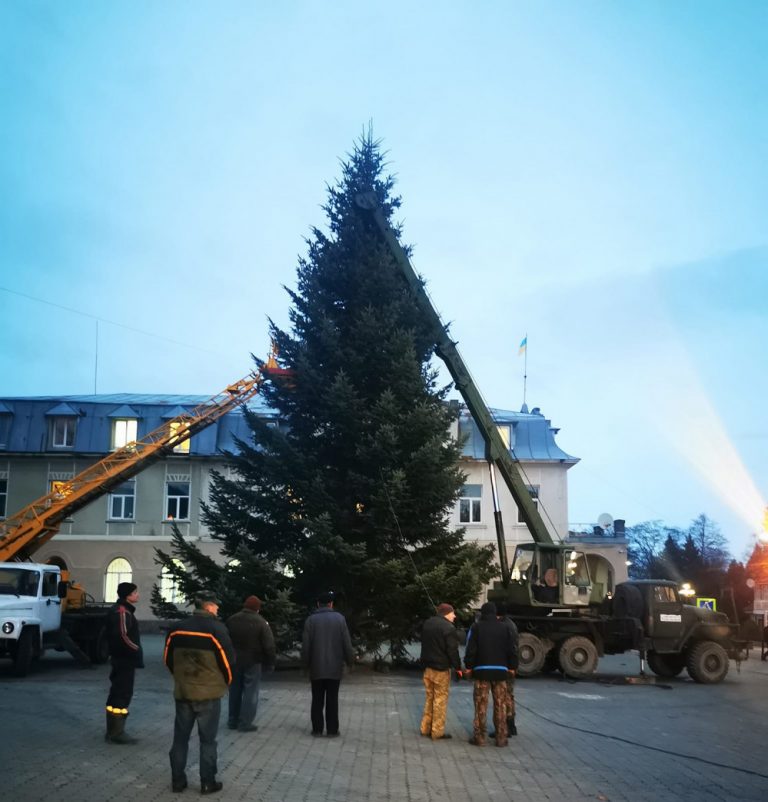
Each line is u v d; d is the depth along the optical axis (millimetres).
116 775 8867
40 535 30328
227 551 23547
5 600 20391
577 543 47812
